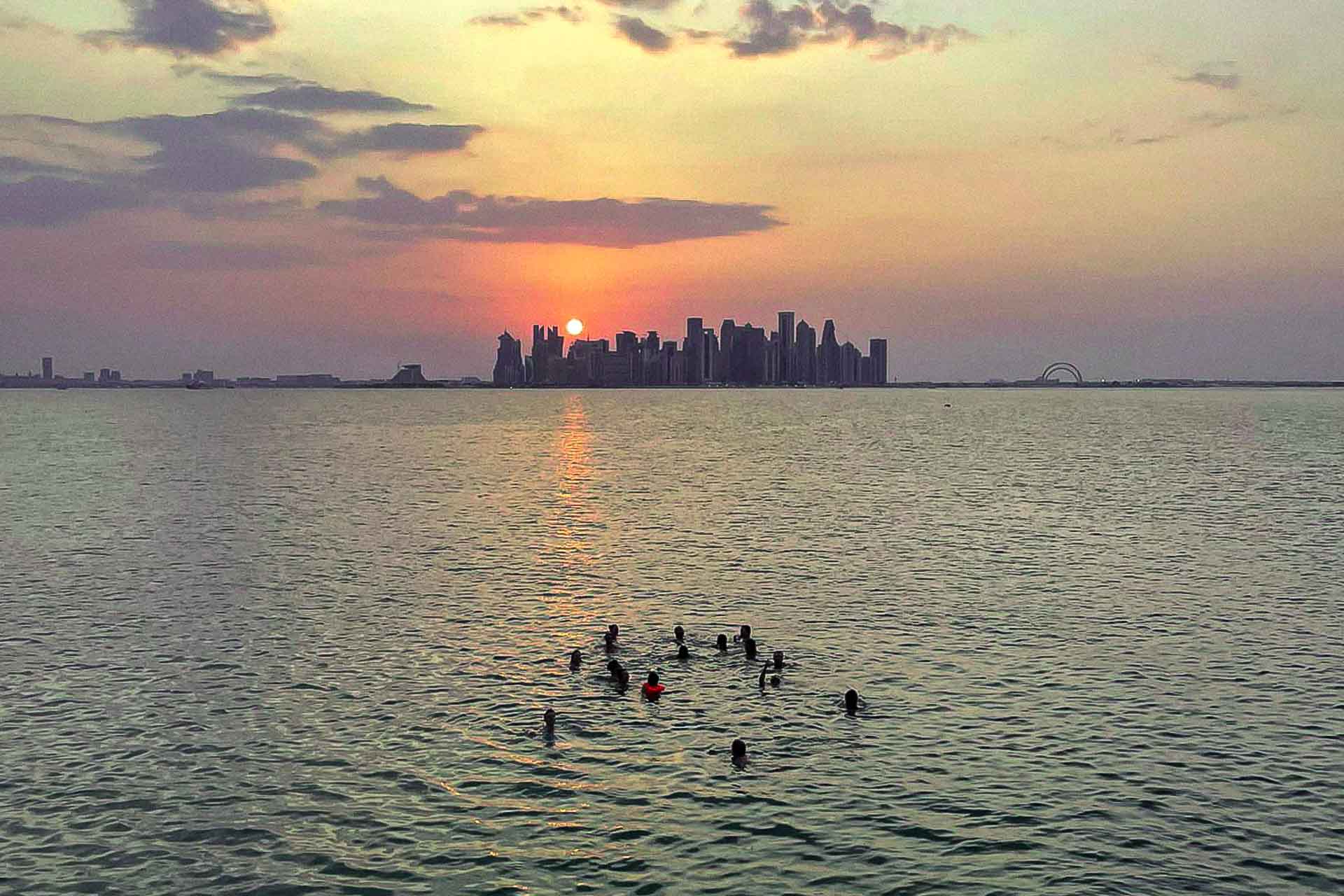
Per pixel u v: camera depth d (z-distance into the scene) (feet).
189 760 89.56
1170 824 77.87
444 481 327.67
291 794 82.94
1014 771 87.25
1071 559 181.78
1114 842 75.20
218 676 112.37
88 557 184.65
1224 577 165.68
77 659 118.52
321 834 76.64
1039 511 247.50
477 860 73.15
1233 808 80.28
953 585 159.43
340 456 435.53
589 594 153.58
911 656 119.96
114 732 95.86
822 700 104.53
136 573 170.09
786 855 73.97
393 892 69.26
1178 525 224.33
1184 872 71.15
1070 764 88.63
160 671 114.32
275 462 403.34
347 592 155.02
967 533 212.64
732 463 396.78
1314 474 338.95
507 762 89.15
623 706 102.99
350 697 105.40
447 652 121.90
